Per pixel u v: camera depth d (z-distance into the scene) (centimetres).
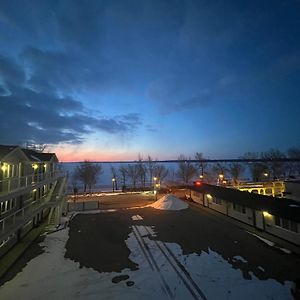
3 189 1862
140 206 3697
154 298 1202
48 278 1414
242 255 1700
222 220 2678
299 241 1853
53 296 1228
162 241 2030
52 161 3262
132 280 1383
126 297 1212
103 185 8644
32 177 2230
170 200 3491
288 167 8719
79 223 2684
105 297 1216
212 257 1678
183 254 1744
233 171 7881
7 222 1766
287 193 2809
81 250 1852
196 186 4000
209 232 2241
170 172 12081
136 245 1947
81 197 4684
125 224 2597
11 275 1455
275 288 1266
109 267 1556
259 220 2298
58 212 2662
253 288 1272
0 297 1223
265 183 4962
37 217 2672
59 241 2064
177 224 2539
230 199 2786
